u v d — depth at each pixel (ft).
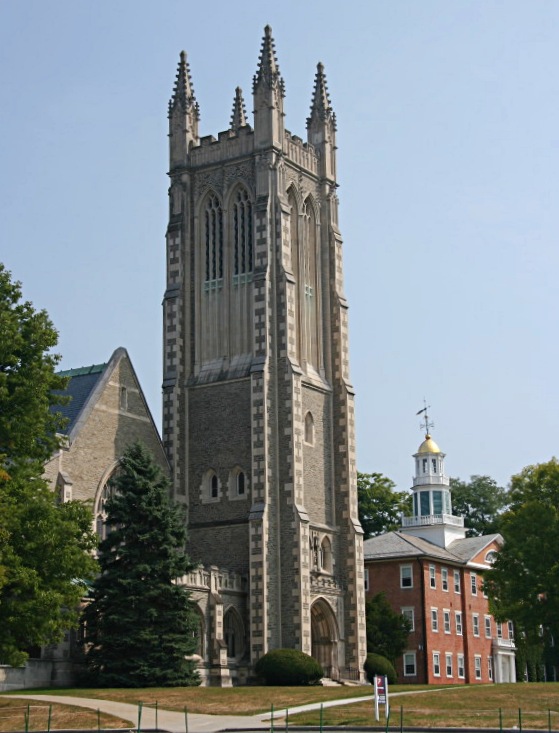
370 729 164.96
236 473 297.12
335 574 305.12
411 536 410.52
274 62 315.99
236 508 293.84
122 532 244.42
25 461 185.37
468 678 393.09
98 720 170.71
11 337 182.19
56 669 236.02
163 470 293.84
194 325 312.29
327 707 192.13
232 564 290.35
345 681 297.33
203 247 316.40
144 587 239.71
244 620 282.77
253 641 278.46
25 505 176.76
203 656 266.16
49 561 177.99
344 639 303.48
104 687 233.96
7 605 173.06
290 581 285.43
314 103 335.06
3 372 184.03
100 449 272.51
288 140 318.86
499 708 178.29
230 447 298.15
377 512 458.91
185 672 240.73
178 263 315.58
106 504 247.91
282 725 170.50
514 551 291.38
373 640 329.72
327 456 311.88
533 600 290.56
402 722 164.45
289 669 269.64
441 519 428.15
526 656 423.64
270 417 294.25
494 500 520.83
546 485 296.10
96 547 199.31
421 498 440.86
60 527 178.60
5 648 174.40
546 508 292.81
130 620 236.84
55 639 188.65
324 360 319.06
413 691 223.71
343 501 310.45
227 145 317.01
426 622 375.66
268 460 290.56
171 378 306.55
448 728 164.04
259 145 310.86
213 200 317.22
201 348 310.24
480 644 405.80
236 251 312.09
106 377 279.08
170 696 208.85
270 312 300.40
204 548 294.66
